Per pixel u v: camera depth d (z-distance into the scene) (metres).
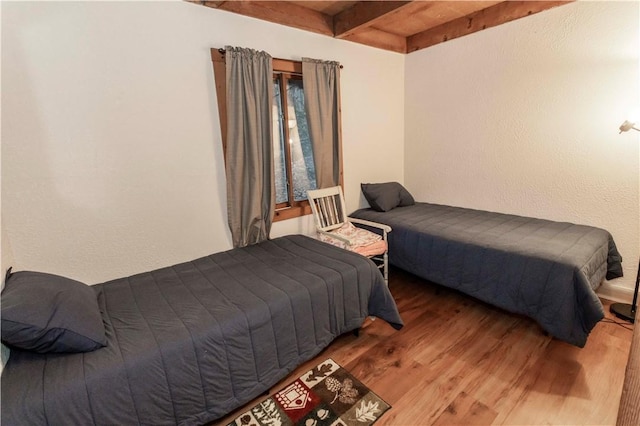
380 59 3.47
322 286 1.85
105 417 1.19
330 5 2.71
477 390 1.70
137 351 1.30
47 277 1.52
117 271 2.10
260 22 2.51
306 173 3.07
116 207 2.05
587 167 2.54
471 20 3.05
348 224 3.00
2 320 1.13
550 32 2.60
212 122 2.36
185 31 2.17
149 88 2.07
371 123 3.51
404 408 1.60
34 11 1.68
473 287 2.35
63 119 1.81
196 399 1.41
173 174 2.24
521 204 2.97
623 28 2.26
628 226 2.39
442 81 3.41
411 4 2.51
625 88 2.30
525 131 2.86
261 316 1.60
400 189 3.62
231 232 2.53
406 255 2.79
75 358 1.25
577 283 1.84
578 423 1.48
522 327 2.25
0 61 1.63
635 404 0.73
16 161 1.71
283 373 1.70
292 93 2.87
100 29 1.87
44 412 1.07
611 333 2.11
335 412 1.59
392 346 2.10
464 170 3.37
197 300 1.69
